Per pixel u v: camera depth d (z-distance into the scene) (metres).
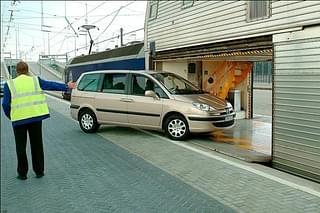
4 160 7.84
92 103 10.78
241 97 14.87
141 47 16.11
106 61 20.61
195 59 13.15
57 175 6.41
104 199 5.15
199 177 6.12
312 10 6.91
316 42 6.69
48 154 8.07
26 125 6.10
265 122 13.69
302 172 6.88
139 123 10.04
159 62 14.73
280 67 7.44
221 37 10.27
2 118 16.56
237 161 7.41
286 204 4.83
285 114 7.24
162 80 9.97
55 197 5.30
